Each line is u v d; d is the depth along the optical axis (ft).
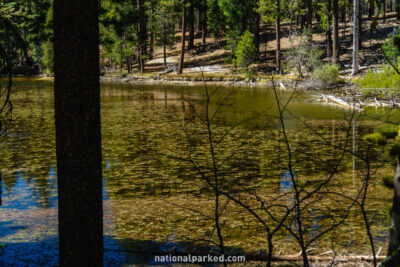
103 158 38.96
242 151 40.60
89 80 12.55
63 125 12.56
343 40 154.92
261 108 71.72
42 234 20.01
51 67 179.42
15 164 36.42
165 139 48.14
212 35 180.65
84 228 12.89
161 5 167.12
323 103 76.89
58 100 12.57
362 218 21.56
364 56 128.98
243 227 20.77
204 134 50.80
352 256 16.85
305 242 18.72
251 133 50.06
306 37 115.75
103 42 155.74
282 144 43.29
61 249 13.17
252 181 29.66
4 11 19.34
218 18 176.14
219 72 146.41
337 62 120.98
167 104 83.10
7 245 18.52
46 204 25.30
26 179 31.42
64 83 12.42
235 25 152.35
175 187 29.07
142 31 164.76
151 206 24.73
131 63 179.32
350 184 28.04
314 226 20.67
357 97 79.15
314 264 16.35
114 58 174.19
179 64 153.58
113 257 17.26
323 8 143.84
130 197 26.89
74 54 12.30
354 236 19.25
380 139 9.83
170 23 171.12
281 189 27.48
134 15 153.48
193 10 179.52
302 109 69.36
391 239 9.98
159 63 178.40
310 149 40.47
